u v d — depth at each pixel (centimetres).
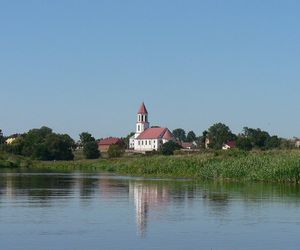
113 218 2888
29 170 12900
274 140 19375
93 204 3644
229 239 2273
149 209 3325
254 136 19812
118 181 6944
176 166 9381
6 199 4009
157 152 19275
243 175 7156
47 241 2219
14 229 2508
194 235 2359
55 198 4119
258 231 2466
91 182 6638
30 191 4884
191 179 7519
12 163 16262
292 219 2848
